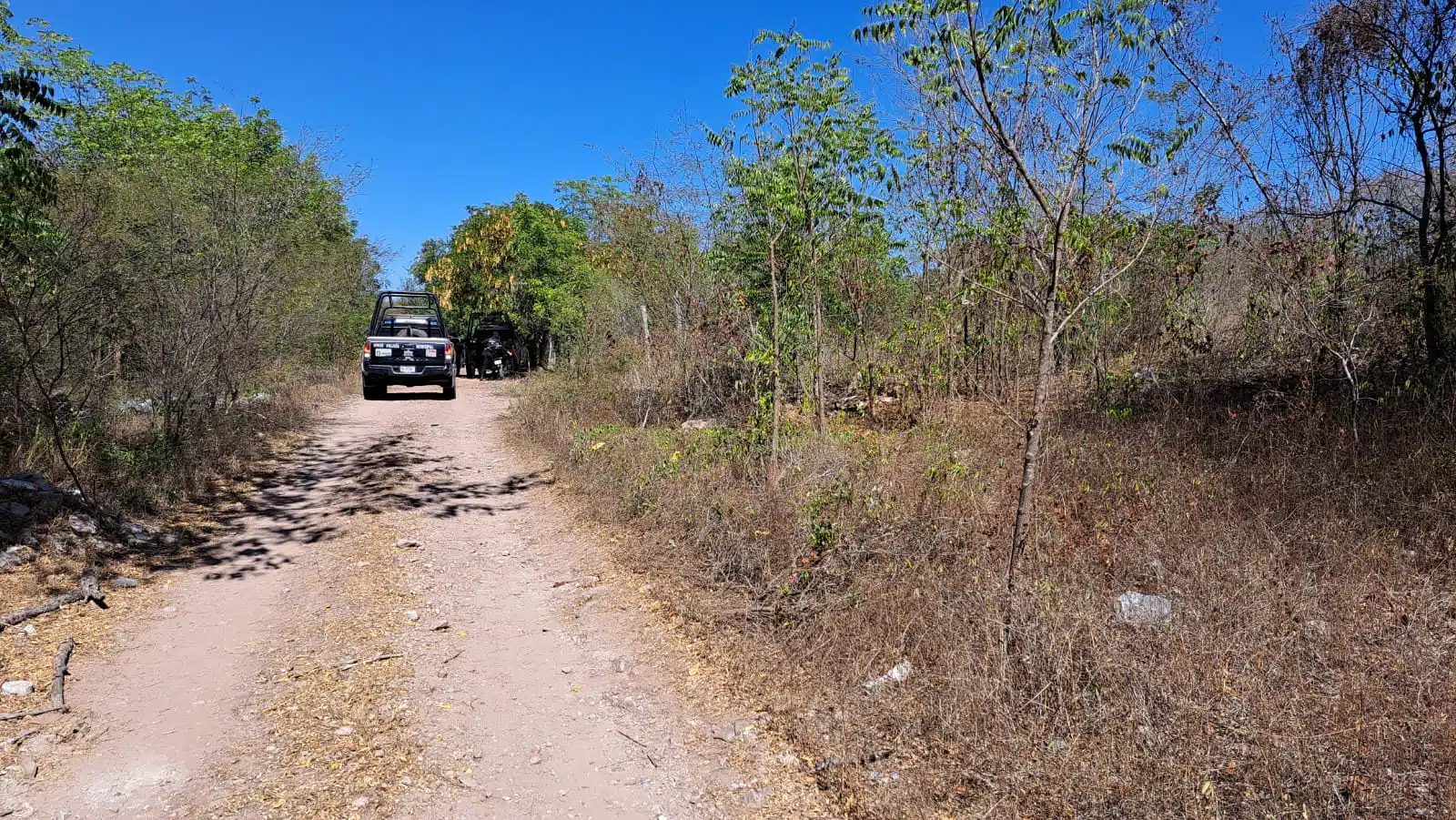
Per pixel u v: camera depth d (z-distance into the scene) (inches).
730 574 220.1
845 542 210.8
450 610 213.5
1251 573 175.0
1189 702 135.9
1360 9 293.0
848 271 367.6
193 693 165.8
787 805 131.4
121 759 141.8
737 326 317.4
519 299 1047.6
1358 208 315.0
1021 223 192.9
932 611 172.9
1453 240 278.7
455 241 1143.6
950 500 224.8
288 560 251.1
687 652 185.2
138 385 365.7
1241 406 300.0
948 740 141.3
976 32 158.7
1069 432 292.4
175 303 349.4
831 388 418.6
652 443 348.8
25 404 280.4
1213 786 120.5
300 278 490.3
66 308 297.4
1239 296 425.7
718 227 332.2
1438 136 280.7
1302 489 212.7
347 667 178.5
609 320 590.6
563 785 137.3
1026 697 146.9
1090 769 126.4
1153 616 164.9
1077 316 352.2
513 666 181.0
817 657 171.2
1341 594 167.0
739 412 357.4
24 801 129.3
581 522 287.7
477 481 362.0
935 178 324.5
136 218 331.9
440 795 133.2
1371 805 115.3
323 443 442.6
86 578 214.7
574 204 887.1
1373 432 240.4
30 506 242.2
